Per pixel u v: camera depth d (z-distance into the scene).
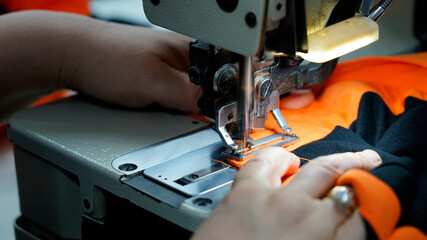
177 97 1.12
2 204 2.35
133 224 0.94
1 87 1.20
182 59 1.22
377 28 0.91
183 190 0.84
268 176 0.77
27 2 2.48
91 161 0.94
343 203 0.71
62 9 2.62
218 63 0.91
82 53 1.17
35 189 1.11
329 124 1.08
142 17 3.45
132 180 0.88
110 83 1.15
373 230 0.69
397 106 1.14
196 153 0.97
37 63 1.20
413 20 1.78
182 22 0.89
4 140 2.90
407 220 0.77
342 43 0.85
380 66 1.29
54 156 1.01
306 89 1.22
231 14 0.80
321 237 0.65
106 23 1.26
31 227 1.15
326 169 0.77
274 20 0.79
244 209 0.68
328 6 0.94
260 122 0.97
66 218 1.08
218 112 0.91
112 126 1.09
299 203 0.69
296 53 0.85
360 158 0.82
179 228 0.83
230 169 0.92
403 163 0.80
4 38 1.18
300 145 0.98
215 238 0.66
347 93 1.15
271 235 0.65
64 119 1.12
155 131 1.07
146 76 1.12
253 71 0.90
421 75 1.25
